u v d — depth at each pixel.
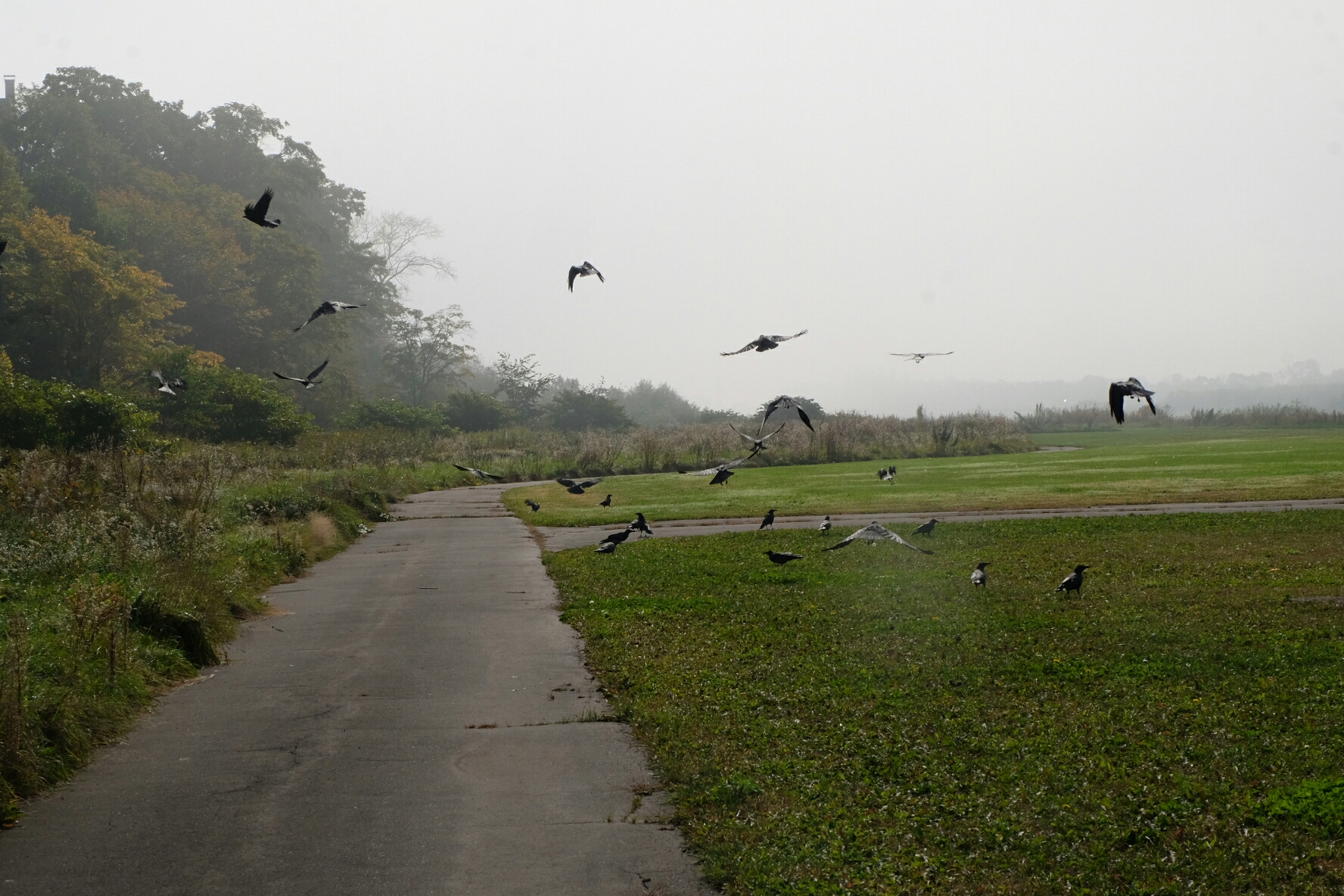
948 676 12.01
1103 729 9.88
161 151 108.25
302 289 98.94
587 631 15.27
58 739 9.55
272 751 9.98
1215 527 25.62
